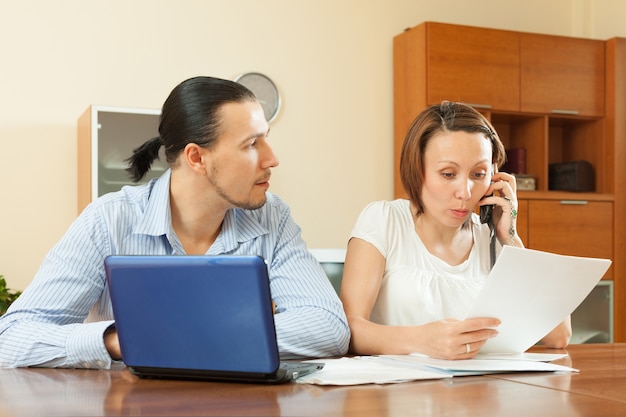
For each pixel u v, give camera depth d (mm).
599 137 5285
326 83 4945
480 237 2129
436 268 2049
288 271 1875
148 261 1315
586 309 5055
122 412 1083
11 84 4277
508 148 5406
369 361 1554
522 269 1536
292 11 4871
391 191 5094
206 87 1687
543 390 1276
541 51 5059
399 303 2010
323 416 1056
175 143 1715
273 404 1136
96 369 1501
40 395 1218
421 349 1614
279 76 4836
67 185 4367
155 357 1351
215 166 1685
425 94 4738
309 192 4891
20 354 1531
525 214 4895
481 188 1938
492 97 4906
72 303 1686
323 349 1678
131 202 1813
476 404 1149
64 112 4367
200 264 1285
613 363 1623
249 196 1725
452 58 4801
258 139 1719
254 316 1274
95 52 4430
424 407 1123
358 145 5016
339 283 2346
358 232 2043
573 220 5043
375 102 5059
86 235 1736
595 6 5605
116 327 1380
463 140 1892
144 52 4531
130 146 4016
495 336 1661
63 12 4371
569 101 5141
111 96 4461
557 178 5320
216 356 1311
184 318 1313
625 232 5195
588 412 1101
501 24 5418
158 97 4559
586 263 1583
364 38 5039
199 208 1769
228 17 4719
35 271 4301
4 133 4262
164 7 4574
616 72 5203
